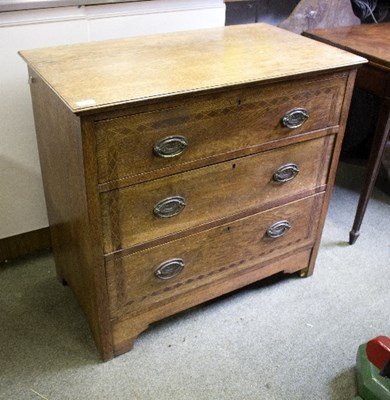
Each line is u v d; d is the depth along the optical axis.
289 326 1.45
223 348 1.37
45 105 1.16
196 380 1.28
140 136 1.03
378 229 1.91
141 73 1.10
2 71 1.39
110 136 1.00
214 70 1.13
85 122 0.95
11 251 1.67
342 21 1.99
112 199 1.08
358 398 1.21
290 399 1.24
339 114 1.33
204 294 1.40
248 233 1.37
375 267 1.70
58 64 1.15
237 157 1.21
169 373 1.29
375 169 1.64
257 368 1.32
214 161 1.17
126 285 1.22
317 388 1.27
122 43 1.31
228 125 1.14
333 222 1.94
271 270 1.53
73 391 1.24
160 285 1.28
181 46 1.30
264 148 1.24
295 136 1.28
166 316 1.36
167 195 1.15
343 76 1.26
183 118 1.06
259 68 1.15
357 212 1.75
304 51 1.29
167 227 1.20
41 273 1.64
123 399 1.22
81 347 1.36
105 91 1.00
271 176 1.31
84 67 1.13
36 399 1.22
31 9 1.34
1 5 1.29
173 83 1.05
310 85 1.21
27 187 1.59
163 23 1.57
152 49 1.27
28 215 1.64
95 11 1.44
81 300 1.38
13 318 1.45
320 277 1.65
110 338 1.29
